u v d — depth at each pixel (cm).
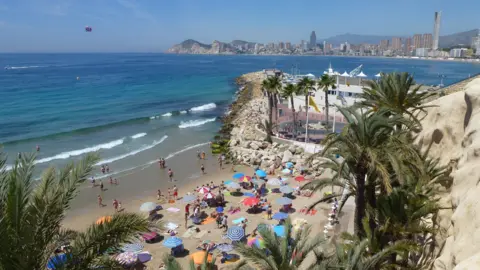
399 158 1628
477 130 1588
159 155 5172
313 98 6919
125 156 5053
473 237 1141
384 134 1647
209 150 5475
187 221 3181
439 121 2106
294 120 5856
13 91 11138
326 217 3073
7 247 830
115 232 937
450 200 1659
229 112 8638
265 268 1245
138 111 8606
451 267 1219
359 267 1242
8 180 933
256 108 8350
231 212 3338
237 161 4925
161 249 2709
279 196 3741
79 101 9619
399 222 1606
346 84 6575
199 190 3597
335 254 1448
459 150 1823
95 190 3872
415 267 1583
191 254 2553
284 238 1358
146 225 963
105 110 8525
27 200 911
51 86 12569
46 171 1043
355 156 1695
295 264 1309
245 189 3962
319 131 5994
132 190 3900
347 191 2450
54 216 948
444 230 1602
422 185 1681
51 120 7231
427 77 17150
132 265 2422
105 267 927
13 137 5856
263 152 5041
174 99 10719
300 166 4431
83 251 915
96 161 1067
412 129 2191
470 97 1731
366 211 1723
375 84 2584
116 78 16275
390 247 1345
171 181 4194
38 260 881
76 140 5812
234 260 2508
